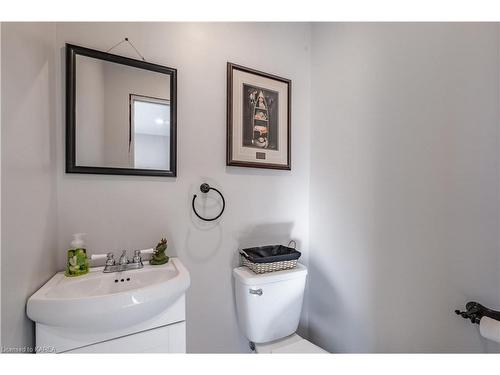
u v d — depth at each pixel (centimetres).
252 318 124
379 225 121
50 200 91
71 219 100
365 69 129
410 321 108
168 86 119
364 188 129
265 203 151
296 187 163
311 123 165
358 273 132
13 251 65
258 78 146
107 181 107
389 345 116
